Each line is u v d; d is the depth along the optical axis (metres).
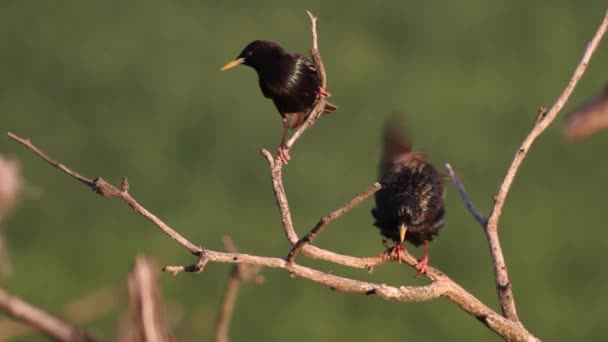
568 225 22.05
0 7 27.36
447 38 27.38
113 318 12.23
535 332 20.42
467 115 24.86
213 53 26.38
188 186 23.12
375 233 20.67
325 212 21.59
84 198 22.72
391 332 19.19
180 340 6.18
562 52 27.00
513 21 27.77
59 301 19.80
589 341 20.27
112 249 21.22
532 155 23.47
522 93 25.75
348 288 4.96
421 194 6.88
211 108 24.92
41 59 26.48
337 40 26.95
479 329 19.25
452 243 20.89
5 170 5.36
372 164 22.95
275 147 23.95
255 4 27.59
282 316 19.14
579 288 21.02
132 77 25.89
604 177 22.92
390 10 27.81
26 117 25.02
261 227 21.69
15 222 21.52
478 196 22.44
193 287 19.02
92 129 24.69
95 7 27.48
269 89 7.72
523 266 21.28
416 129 24.31
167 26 27.05
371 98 25.19
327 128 24.03
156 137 24.45
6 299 4.79
